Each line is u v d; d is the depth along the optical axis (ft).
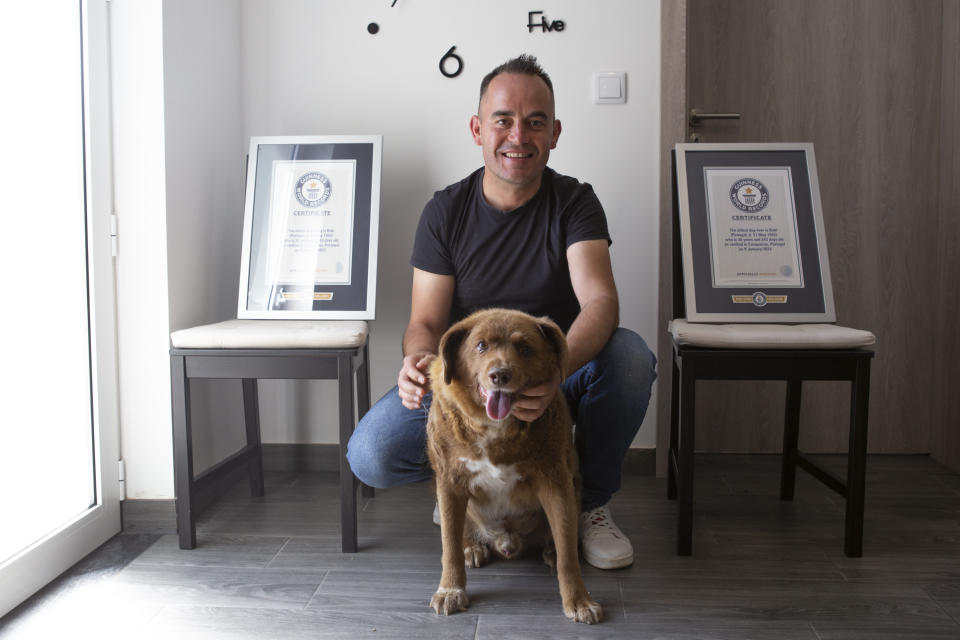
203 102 7.59
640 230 8.43
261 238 7.64
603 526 6.15
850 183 8.89
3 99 5.47
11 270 5.55
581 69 8.35
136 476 6.87
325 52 8.57
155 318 6.76
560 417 4.98
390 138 8.60
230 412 8.42
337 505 7.59
